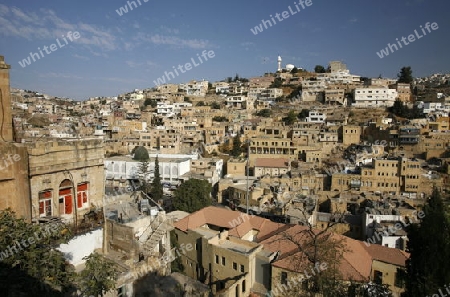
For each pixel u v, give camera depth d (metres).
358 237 58.84
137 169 90.62
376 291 30.50
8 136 19.98
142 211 38.97
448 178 89.31
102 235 23.41
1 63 19.41
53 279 15.12
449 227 22.25
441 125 123.25
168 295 29.09
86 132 127.06
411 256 23.81
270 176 91.12
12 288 13.79
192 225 45.59
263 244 39.97
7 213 16.22
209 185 69.75
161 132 127.56
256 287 36.78
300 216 57.94
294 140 116.88
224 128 138.75
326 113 155.50
